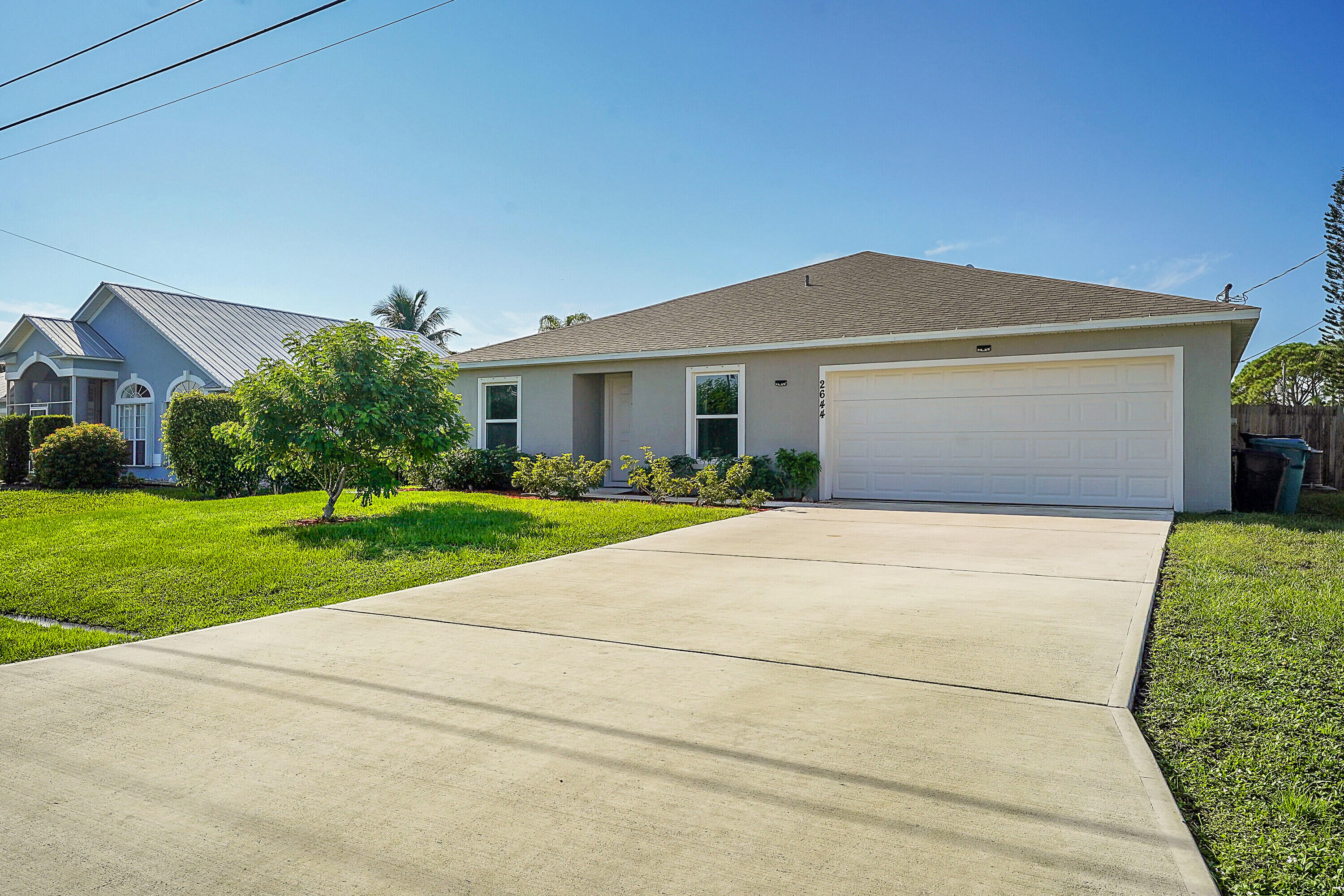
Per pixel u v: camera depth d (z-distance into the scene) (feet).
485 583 20.51
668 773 9.49
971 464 39.17
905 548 25.23
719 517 33.71
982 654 13.87
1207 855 7.73
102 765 9.86
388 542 26.63
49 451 53.78
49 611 18.54
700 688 12.37
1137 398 35.70
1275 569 19.90
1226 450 33.86
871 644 14.57
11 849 7.97
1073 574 20.53
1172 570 20.54
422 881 7.37
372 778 9.46
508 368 51.52
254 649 14.73
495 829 8.27
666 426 46.47
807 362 42.50
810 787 9.06
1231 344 36.73
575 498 42.11
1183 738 10.35
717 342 44.86
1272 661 12.94
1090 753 9.84
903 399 40.65
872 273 51.06
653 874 7.43
